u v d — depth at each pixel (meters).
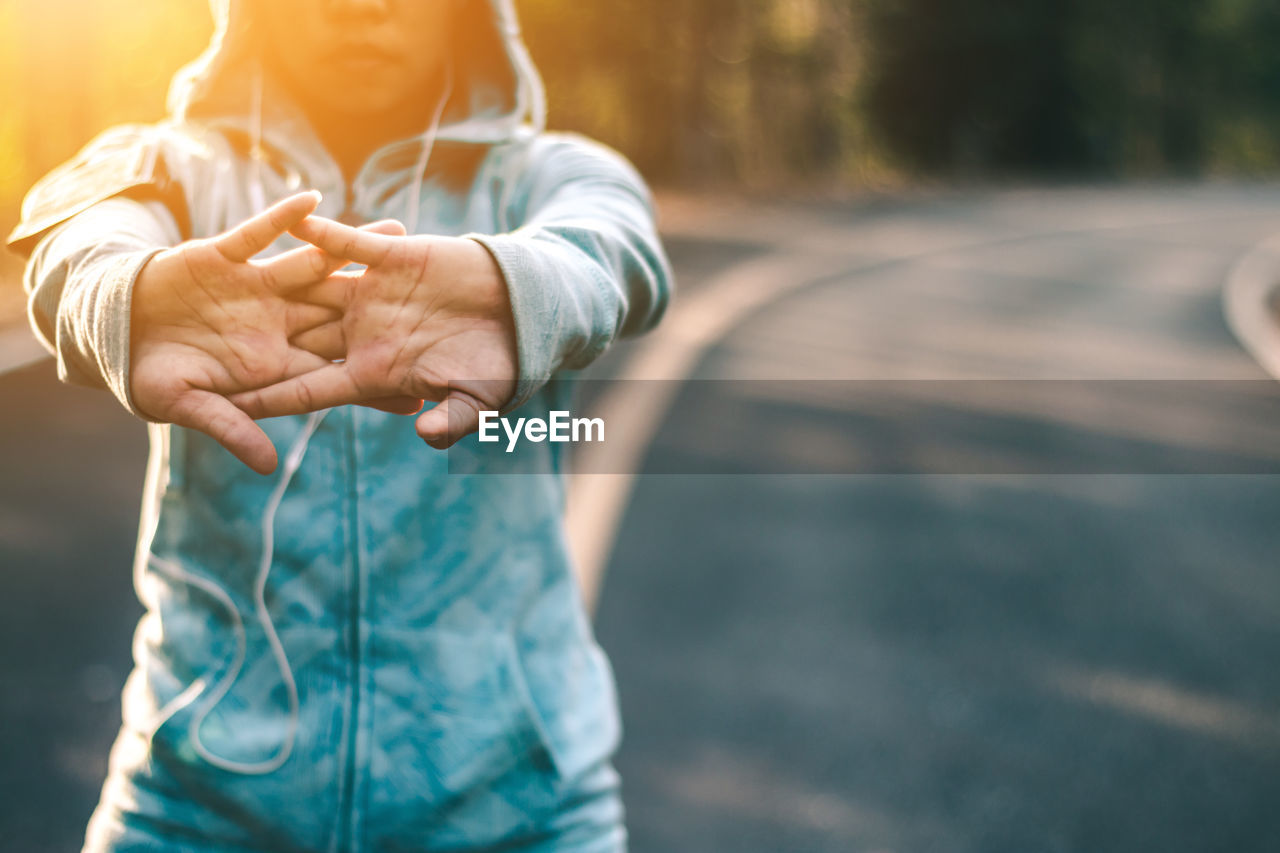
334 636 1.07
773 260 19.92
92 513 5.36
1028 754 3.31
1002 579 4.86
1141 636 4.27
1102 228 30.64
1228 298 16.98
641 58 32.25
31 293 0.91
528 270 0.80
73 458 6.38
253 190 1.10
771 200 34.50
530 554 1.13
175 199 1.07
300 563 1.07
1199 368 10.91
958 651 4.05
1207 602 4.67
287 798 1.05
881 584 4.73
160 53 14.89
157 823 1.07
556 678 1.14
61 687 3.53
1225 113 68.50
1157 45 61.03
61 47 14.17
